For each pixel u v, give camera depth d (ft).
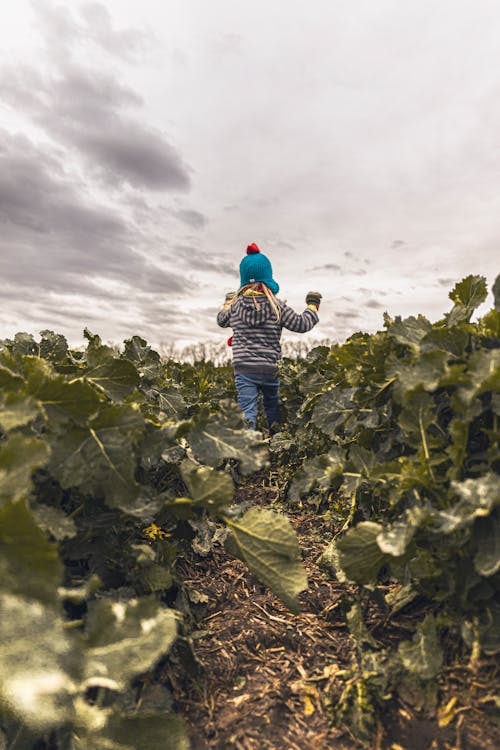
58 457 5.21
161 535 7.09
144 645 3.99
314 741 4.65
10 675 3.31
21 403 4.70
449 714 4.56
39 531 3.42
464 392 5.22
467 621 4.92
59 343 8.87
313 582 7.47
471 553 4.91
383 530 5.19
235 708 5.10
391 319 7.65
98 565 5.73
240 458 6.01
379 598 5.93
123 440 5.40
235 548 6.30
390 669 5.03
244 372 15.58
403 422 5.71
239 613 6.75
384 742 4.51
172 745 4.08
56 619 3.55
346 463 6.52
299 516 10.55
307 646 5.96
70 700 3.88
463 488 4.69
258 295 15.66
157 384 10.89
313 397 10.59
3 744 3.99
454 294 6.86
